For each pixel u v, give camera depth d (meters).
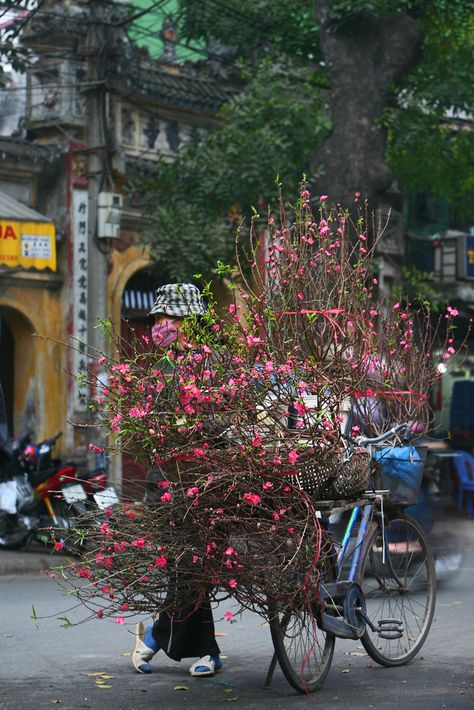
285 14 19.36
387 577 7.16
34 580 11.95
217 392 6.00
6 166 19.58
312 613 6.29
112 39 17.00
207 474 5.89
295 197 17.17
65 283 19.92
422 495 10.56
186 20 19.59
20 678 6.77
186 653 6.75
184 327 6.19
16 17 19.70
